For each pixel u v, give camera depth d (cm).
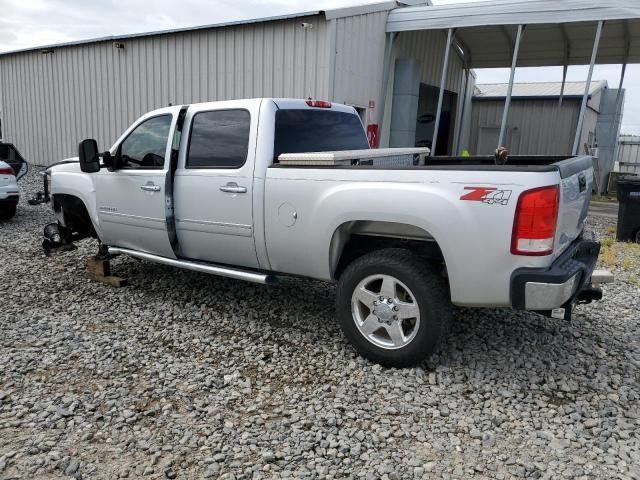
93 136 1666
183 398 352
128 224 541
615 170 2152
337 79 1146
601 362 414
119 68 1529
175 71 1390
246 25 1225
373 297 392
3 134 1986
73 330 462
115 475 275
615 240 928
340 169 394
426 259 399
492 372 391
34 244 779
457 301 364
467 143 2058
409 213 363
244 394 359
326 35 1105
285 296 556
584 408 347
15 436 306
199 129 483
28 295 554
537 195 329
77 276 620
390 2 1262
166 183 495
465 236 348
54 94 1753
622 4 1032
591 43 1488
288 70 1173
